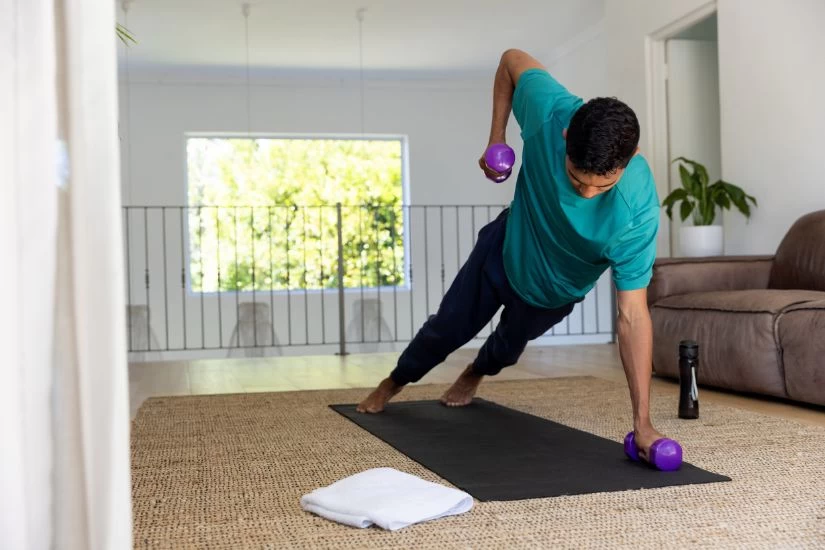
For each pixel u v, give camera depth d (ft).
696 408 8.57
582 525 4.73
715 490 5.49
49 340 2.93
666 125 17.92
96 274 2.94
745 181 14.88
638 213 6.01
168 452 7.29
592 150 5.27
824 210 11.98
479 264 8.00
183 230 26.66
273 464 6.68
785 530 4.57
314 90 27.55
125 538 2.94
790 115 13.64
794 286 11.81
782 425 8.07
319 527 4.82
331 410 9.75
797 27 13.41
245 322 27.17
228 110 26.96
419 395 11.05
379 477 5.45
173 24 21.94
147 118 26.45
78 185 2.95
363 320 27.99
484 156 7.20
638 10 18.26
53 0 2.98
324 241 28.63
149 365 17.62
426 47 24.80
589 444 7.20
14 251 2.83
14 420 2.76
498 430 8.02
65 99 3.03
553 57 26.48
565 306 7.79
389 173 28.96
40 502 2.89
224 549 4.42
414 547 4.40
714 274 12.50
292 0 20.36
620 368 14.47
